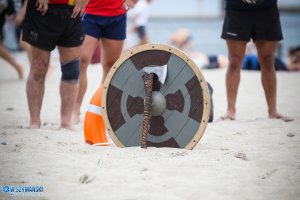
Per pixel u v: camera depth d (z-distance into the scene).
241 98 27.84
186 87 14.71
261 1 19.28
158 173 12.97
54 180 12.62
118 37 19.59
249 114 23.44
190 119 14.75
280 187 12.23
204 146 16.09
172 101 14.80
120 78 15.12
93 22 19.27
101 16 19.22
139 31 49.16
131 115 15.11
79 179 12.62
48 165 13.64
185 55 14.67
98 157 14.15
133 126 15.11
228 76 20.66
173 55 14.75
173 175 12.89
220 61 41.50
